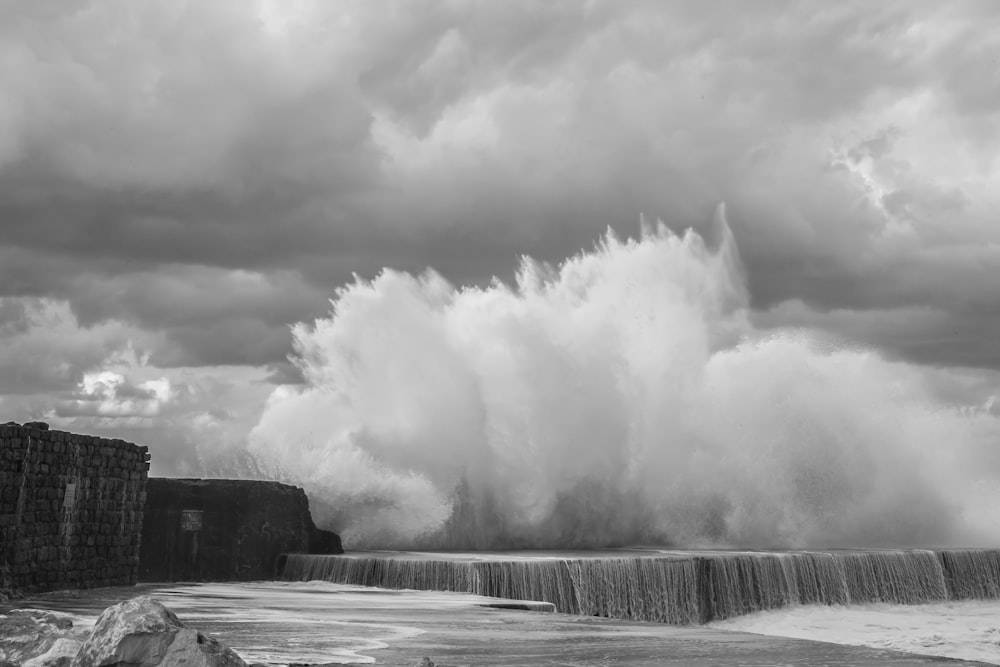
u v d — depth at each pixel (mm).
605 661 14422
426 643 15797
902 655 15508
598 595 25578
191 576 29422
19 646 12461
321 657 13938
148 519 29375
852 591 29031
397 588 26000
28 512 22641
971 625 26031
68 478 24281
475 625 18375
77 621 16578
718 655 15242
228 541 29922
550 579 25203
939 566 30344
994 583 31250
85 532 25000
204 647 10828
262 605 21172
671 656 15062
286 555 30031
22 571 22359
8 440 22047
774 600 28031
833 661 14742
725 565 27359
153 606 11102
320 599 22672
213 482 30203
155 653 10688
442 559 27000
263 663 13289
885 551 31391
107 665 10594
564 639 16812
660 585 26250
